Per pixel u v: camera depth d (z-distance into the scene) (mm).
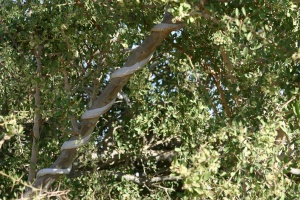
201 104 4730
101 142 6941
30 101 4949
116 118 7078
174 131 6043
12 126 3238
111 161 6953
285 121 3576
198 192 2750
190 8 3186
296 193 3297
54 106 4539
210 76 4793
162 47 4695
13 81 4777
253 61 3926
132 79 5934
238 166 3195
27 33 4641
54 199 4340
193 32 4078
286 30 3584
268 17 3564
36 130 4633
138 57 4105
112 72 4523
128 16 4246
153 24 4324
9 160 5996
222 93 4160
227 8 3629
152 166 6945
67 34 4461
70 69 4770
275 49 3318
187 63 4574
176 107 5590
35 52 4578
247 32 3320
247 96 3961
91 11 4320
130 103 6531
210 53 4406
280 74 3383
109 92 4180
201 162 2842
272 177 3107
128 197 5977
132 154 6730
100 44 4590
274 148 3203
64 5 4516
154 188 7086
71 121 4258
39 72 4562
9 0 4559
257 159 3145
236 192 3135
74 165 6246
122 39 4574
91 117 4184
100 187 5867
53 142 5727
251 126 3688
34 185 4246
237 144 3291
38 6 4406
